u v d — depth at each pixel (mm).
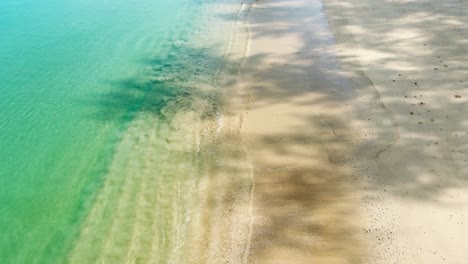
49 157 9883
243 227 7602
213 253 7188
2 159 9883
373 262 6750
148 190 8688
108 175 9234
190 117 10766
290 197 8133
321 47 13312
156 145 9906
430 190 7832
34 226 8203
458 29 13211
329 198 8016
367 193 7996
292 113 10484
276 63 12773
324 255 6969
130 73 13078
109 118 11078
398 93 10570
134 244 7547
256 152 9375
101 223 8078
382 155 8789
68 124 10930
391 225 7305
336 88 11211
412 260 6688
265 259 6996
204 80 12344
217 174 8875
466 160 8352
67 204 8641
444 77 10930
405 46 12617
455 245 6820
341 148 9172
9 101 11922
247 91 11594
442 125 9336
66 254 7562
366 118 9938
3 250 7758
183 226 7770
